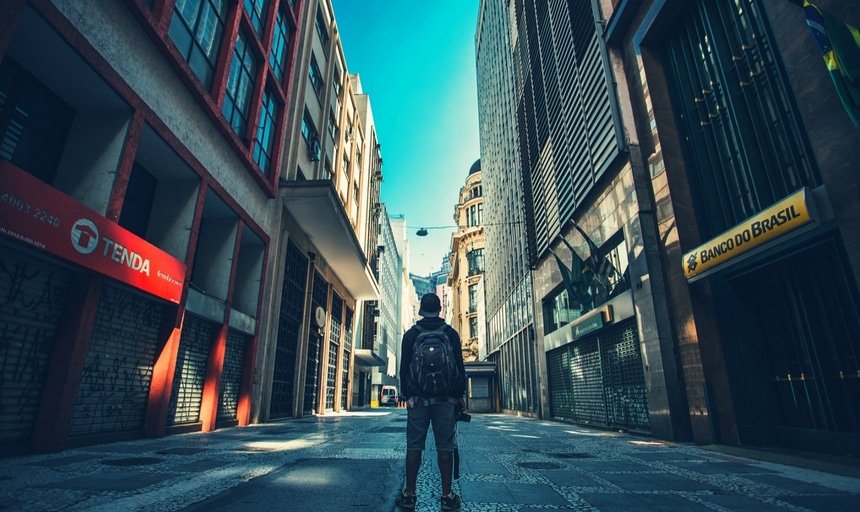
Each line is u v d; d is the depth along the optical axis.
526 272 20.73
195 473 3.94
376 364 35.03
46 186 4.79
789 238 5.68
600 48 10.77
